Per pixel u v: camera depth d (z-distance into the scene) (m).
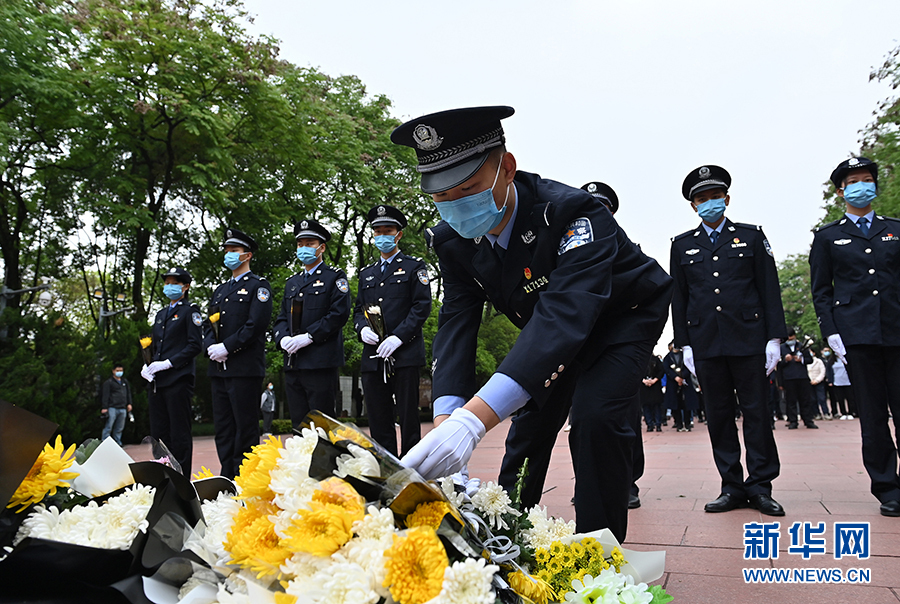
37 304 19.72
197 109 15.39
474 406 1.94
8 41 13.73
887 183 17.20
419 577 1.34
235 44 16.70
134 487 1.67
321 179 20.25
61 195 18.67
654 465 7.44
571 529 2.12
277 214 19.69
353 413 26.84
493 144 2.27
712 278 4.82
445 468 1.83
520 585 1.67
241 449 6.68
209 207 18.02
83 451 1.96
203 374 22.61
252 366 6.71
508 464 2.97
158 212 18.02
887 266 4.55
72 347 13.52
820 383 17.55
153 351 7.59
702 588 2.73
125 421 14.00
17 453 1.58
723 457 4.61
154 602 1.50
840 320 4.61
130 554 1.52
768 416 4.52
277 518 1.49
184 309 7.62
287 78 19.19
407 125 2.26
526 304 2.51
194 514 1.74
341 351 6.73
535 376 2.00
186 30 15.88
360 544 1.39
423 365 6.44
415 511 1.54
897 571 2.91
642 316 2.52
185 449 7.34
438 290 26.56
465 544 1.50
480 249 2.56
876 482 4.39
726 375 4.68
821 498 4.76
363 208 21.62
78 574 1.50
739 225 4.94
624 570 1.99
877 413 4.43
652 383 14.49
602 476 2.45
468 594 1.31
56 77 14.54
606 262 2.24
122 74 15.25
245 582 1.50
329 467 1.54
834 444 9.36
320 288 6.66
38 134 16.19
